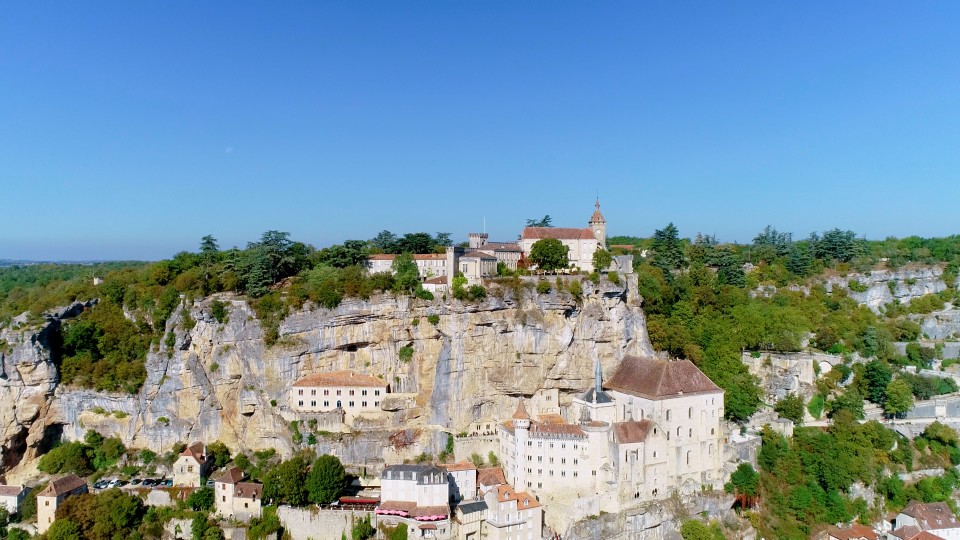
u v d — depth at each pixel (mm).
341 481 139625
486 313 161375
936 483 163625
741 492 149625
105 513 136000
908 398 179000
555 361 166000
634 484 138875
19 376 162250
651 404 144375
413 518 129125
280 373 158250
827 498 153625
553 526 138875
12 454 163000
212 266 182625
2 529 141125
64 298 185875
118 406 165625
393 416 157375
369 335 162375
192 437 161250
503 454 152125
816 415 177375
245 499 137875
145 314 177375
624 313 173125
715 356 182375
